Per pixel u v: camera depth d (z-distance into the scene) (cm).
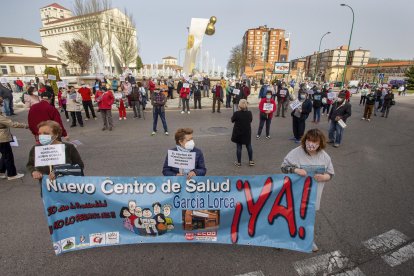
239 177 288
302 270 278
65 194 284
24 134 899
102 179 284
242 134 569
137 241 303
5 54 5669
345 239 332
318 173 287
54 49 9206
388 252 309
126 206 293
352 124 1194
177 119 1206
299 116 797
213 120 1187
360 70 9631
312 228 295
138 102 1197
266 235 302
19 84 2450
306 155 290
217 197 295
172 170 331
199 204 296
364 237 337
